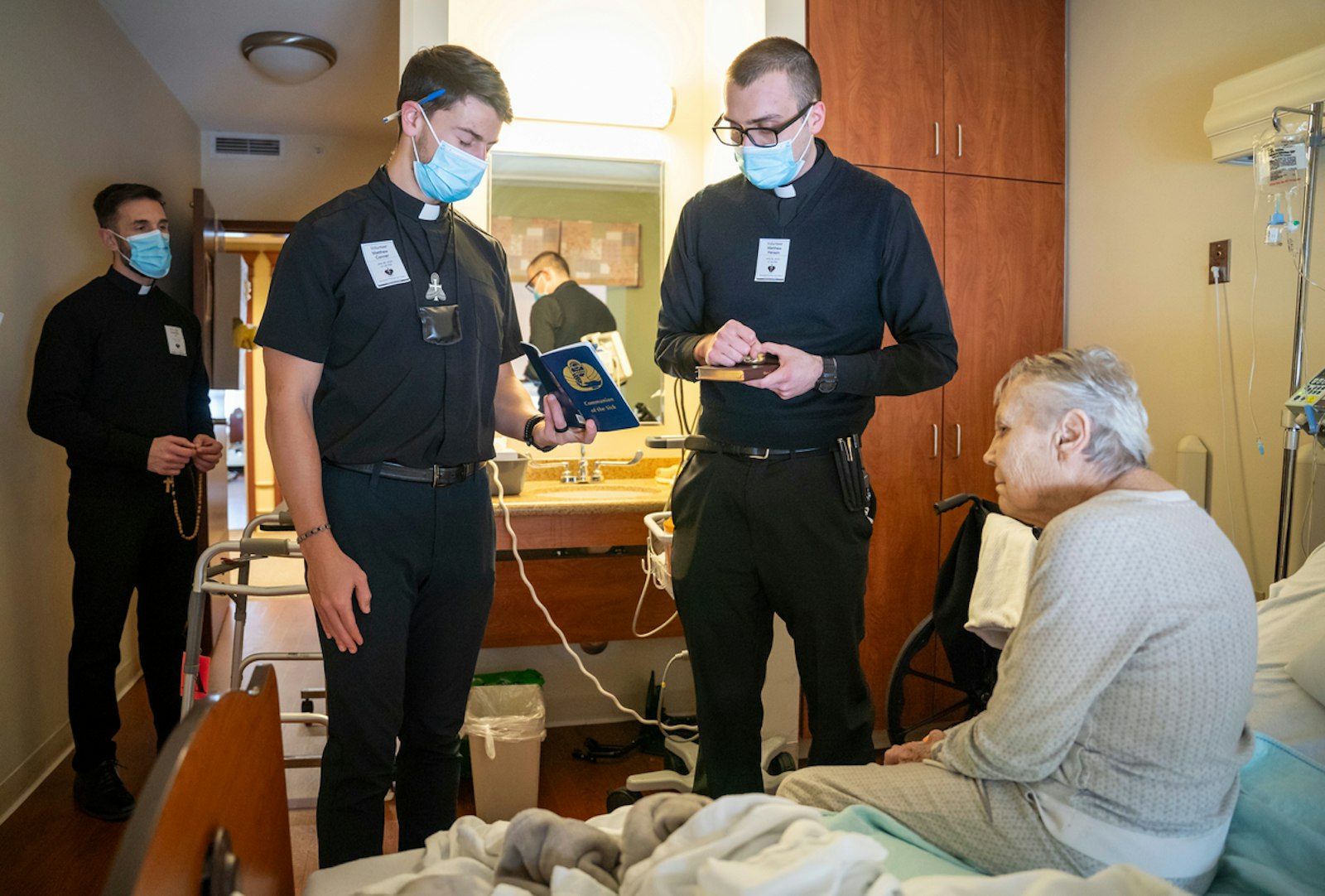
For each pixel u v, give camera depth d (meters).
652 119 3.24
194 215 4.32
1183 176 2.87
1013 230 3.28
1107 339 3.18
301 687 3.80
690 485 2.04
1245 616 1.16
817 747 1.98
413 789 1.85
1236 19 2.69
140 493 2.74
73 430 2.60
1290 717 1.59
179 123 4.75
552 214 3.27
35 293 2.96
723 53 3.18
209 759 0.87
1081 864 1.17
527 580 2.70
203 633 4.16
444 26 2.78
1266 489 2.62
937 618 2.59
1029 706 1.16
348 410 1.65
